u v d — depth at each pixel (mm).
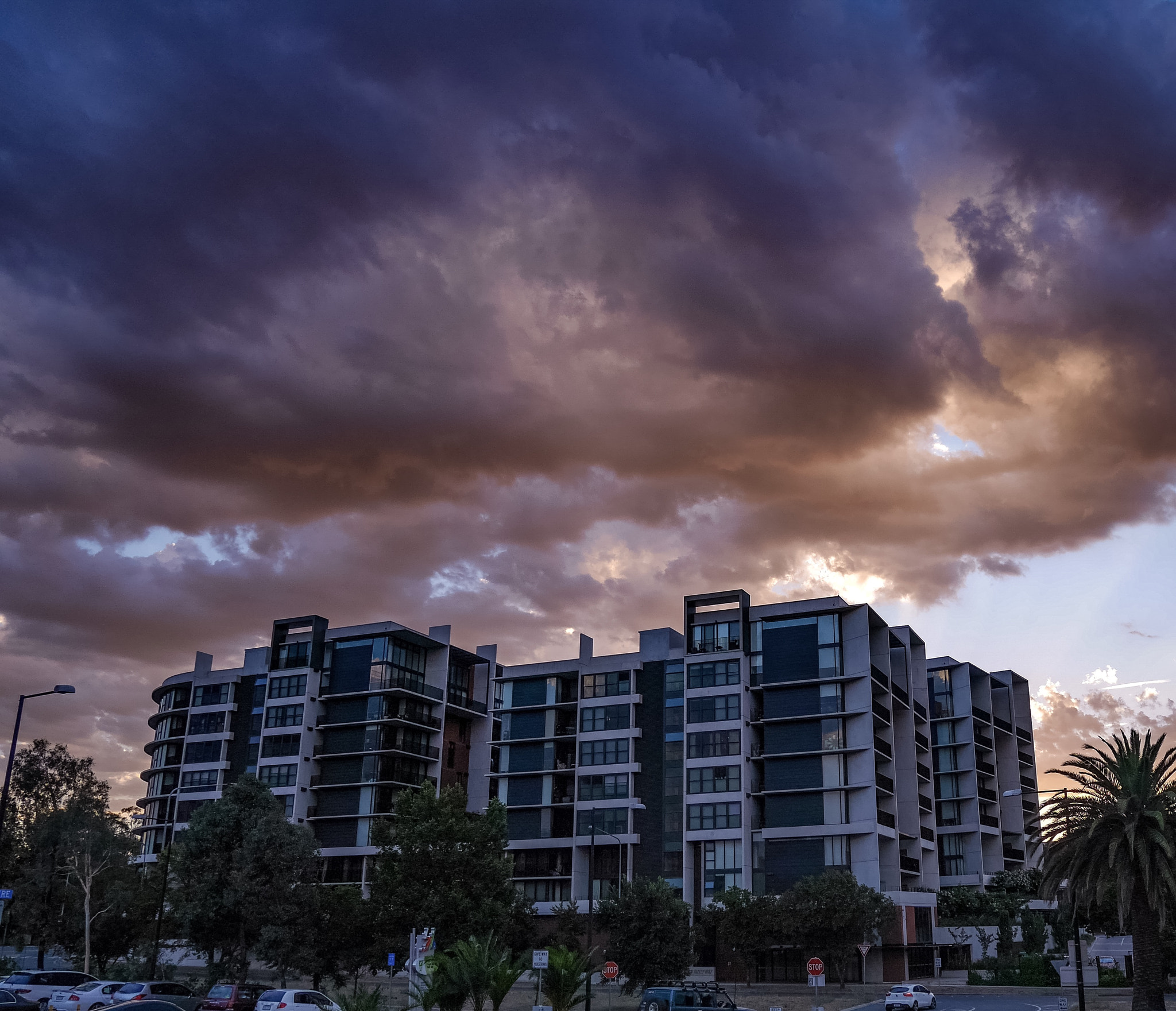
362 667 116250
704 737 102500
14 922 80438
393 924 63875
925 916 96625
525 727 116062
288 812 110438
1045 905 110250
